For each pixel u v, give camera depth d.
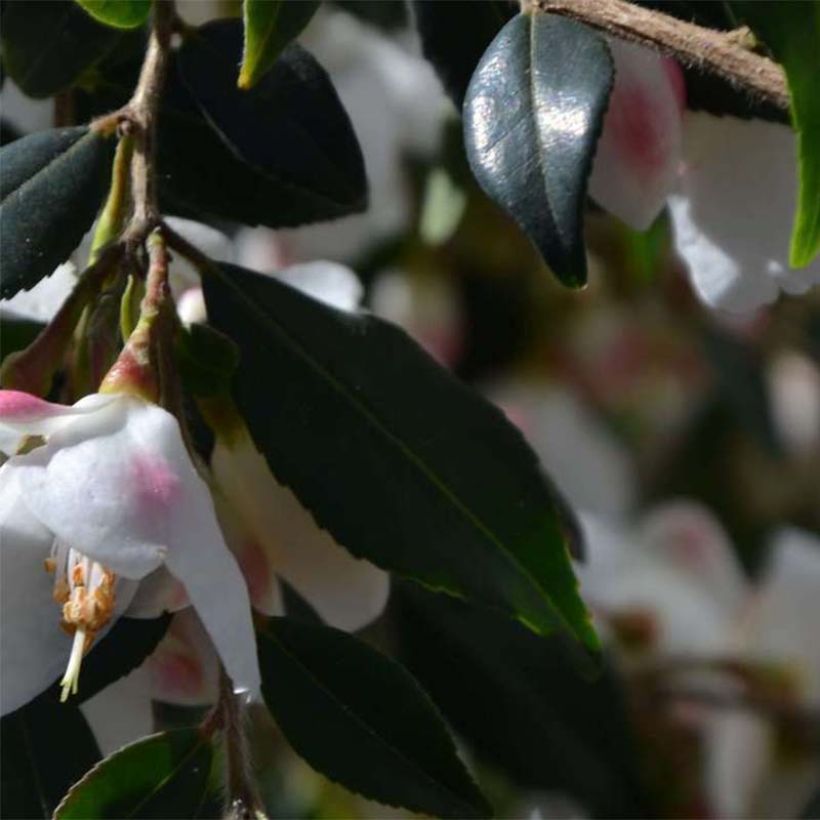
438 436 0.52
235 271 0.51
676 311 0.74
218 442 0.52
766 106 0.52
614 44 0.51
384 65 0.62
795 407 0.82
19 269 0.50
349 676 0.50
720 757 0.61
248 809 0.49
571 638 0.54
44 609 0.48
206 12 0.56
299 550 0.52
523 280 0.69
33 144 0.50
